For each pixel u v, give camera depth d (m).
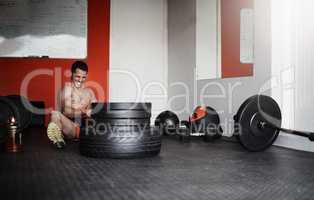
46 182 1.47
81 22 4.98
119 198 1.22
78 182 1.47
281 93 2.75
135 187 1.39
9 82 4.86
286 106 2.71
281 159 2.14
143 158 2.17
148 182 1.48
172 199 1.22
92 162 2.00
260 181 1.52
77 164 1.93
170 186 1.41
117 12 5.09
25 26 4.88
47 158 2.14
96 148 2.13
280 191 1.34
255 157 2.23
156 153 2.25
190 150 2.57
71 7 4.95
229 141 3.19
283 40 2.73
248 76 3.17
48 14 4.91
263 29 2.95
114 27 5.08
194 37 4.14
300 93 2.58
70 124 2.85
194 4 4.13
